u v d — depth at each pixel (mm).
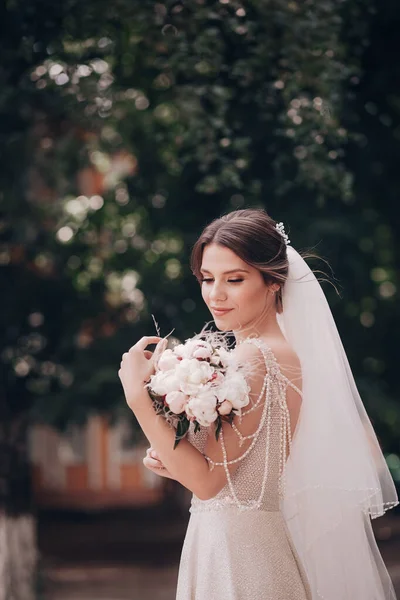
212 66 6707
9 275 9641
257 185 7398
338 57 6895
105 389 9695
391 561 12828
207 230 3223
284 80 6734
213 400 2908
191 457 2965
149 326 9875
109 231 10023
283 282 3271
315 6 6703
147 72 7746
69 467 18156
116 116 8719
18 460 8836
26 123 8750
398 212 9797
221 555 3086
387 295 10898
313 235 8992
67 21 7410
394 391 10875
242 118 7152
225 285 3166
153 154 9141
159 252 10000
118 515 17219
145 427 2984
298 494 3373
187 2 6695
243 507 3094
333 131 6793
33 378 9781
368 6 7336
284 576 3098
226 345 3229
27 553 8680
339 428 3301
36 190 10102
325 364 3346
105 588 11578
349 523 3395
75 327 9883
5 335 9617
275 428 3123
